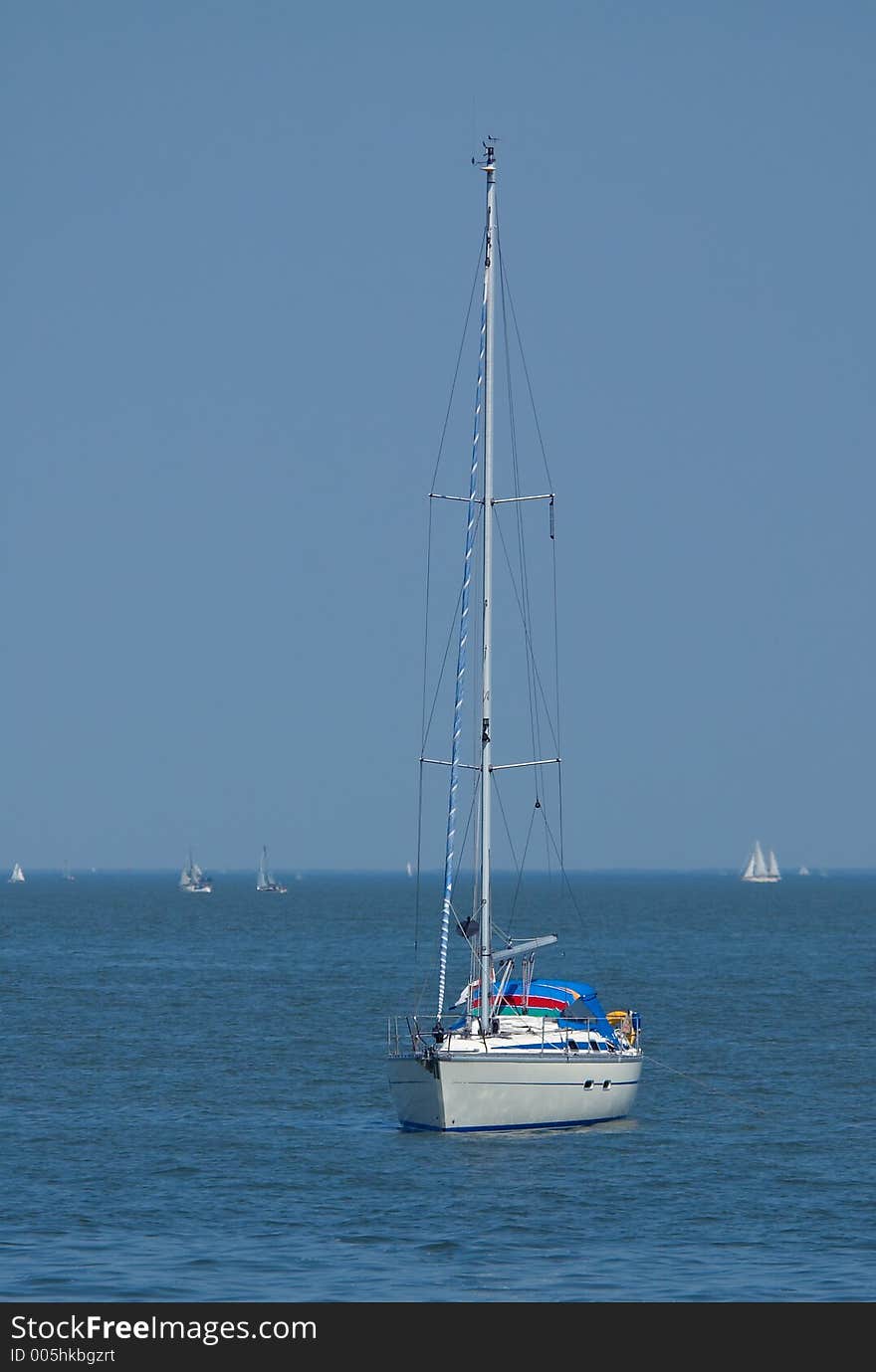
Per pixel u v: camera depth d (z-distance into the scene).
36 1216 176.38
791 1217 176.75
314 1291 150.75
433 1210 178.62
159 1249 163.25
